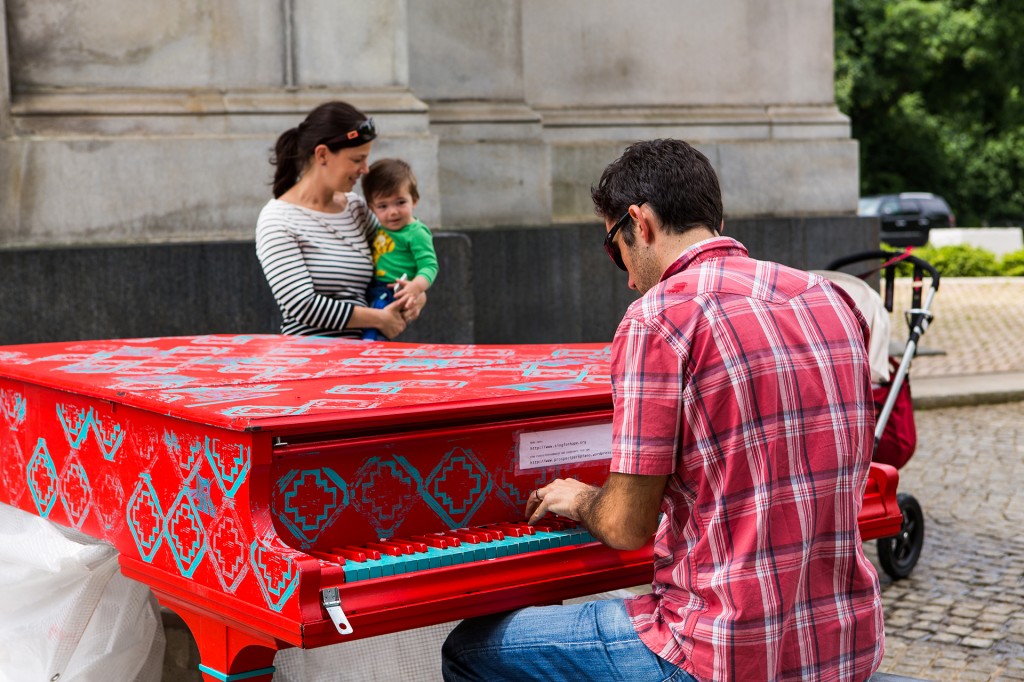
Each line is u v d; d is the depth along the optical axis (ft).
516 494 7.73
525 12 29.58
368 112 22.07
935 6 103.35
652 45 31.07
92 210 19.92
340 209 13.28
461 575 6.77
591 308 28.89
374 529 7.13
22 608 8.75
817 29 33.22
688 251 6.79
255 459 6.43
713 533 6.38
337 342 11.54
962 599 14.71
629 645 6.79
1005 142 118.42
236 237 20.94
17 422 9.11
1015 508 19.10
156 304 19.94
